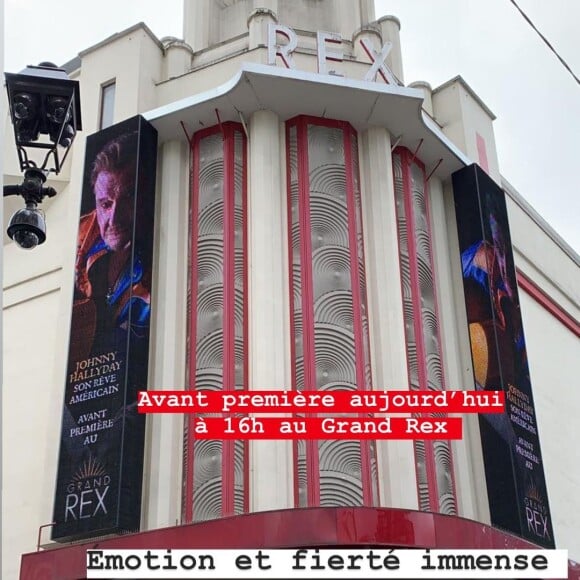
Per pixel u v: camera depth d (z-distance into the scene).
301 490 14.46
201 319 16.23
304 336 15.66
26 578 13.55
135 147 17.31
